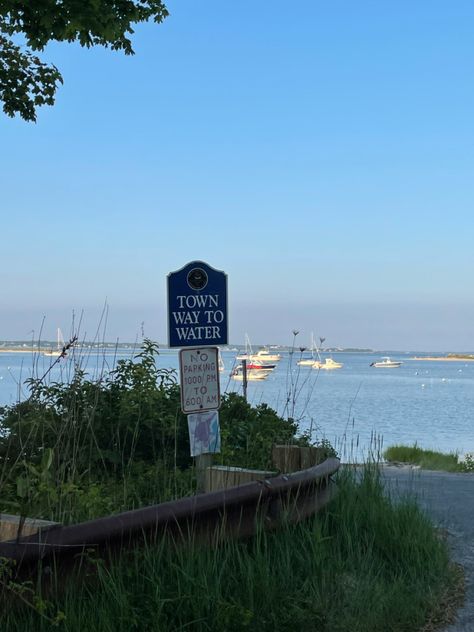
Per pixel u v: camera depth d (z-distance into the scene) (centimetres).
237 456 794
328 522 637
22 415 681
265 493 545
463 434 3700
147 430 789
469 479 1341
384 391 8650
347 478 731
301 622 462
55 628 396
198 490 633
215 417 657
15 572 386
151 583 450
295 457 736
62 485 551
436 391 9131
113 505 580
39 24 855
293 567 540
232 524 526
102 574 429
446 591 578
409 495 764
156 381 820
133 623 413
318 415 3150
